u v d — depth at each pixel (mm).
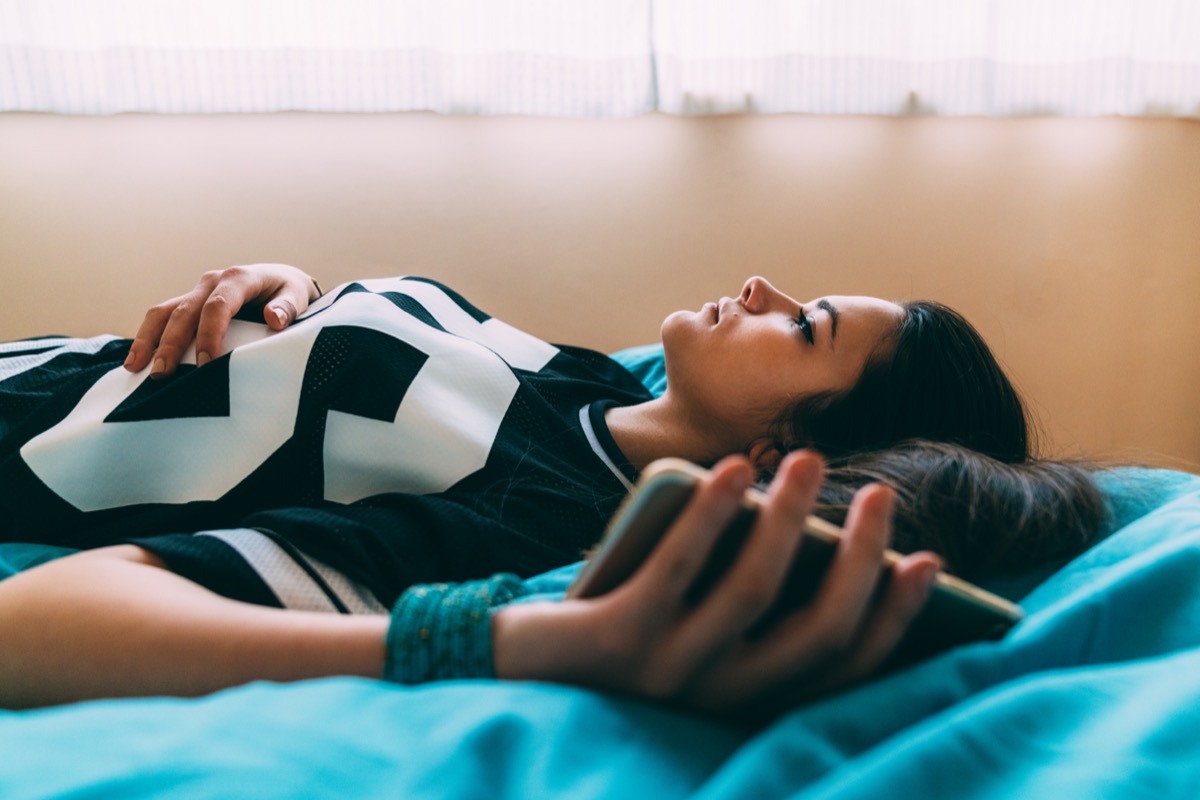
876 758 340
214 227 1791
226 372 814
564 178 1858
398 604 471
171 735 354
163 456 791
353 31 1676
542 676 425
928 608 437
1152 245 2006
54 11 1607
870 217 1939
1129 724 383
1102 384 2045
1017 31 1811
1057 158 1957
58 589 527
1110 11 1810
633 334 1925
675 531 368
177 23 1638
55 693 493
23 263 1761
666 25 1737
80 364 1010
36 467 778
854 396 957
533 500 815
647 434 989
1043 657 469
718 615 372
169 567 587
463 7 1691
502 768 344
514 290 1884
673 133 1866
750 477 363
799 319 989
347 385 822
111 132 1741
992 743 360
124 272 1783
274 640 478
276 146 1782
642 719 384
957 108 1828
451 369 892
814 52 1782
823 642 384
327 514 680
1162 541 585
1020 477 697
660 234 1895
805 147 1901
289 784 322
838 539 393
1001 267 1984
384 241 1835
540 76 1736
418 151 1815
